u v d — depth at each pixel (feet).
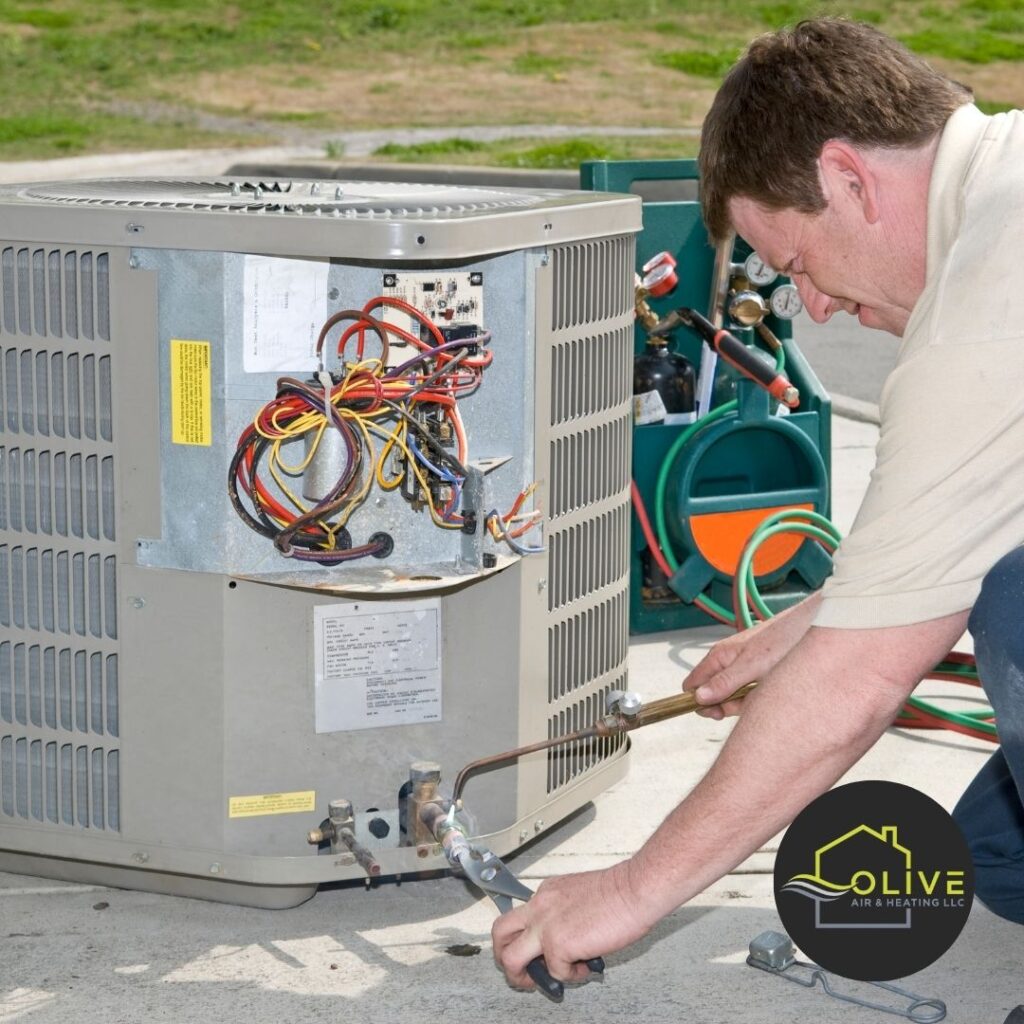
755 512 13.44
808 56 6.70
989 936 8.64
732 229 7.50
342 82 74.69
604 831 9.95
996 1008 7.86
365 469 8.30
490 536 8.67
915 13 91.71
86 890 9.09
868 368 27.04
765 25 89.30
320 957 8.31
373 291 8.19
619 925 6.80
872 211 6.67
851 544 6.46
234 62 78.13
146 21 85.25
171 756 8.45
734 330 13.92
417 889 9.19
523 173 33.73
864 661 6.39
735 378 13.60
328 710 8.43
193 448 8.12
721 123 7.00
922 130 6.58
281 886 8.76
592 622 9.75
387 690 8.53
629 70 78.59
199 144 58.85
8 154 54.34
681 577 13.30
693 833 6.68
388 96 71.46
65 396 8.31
